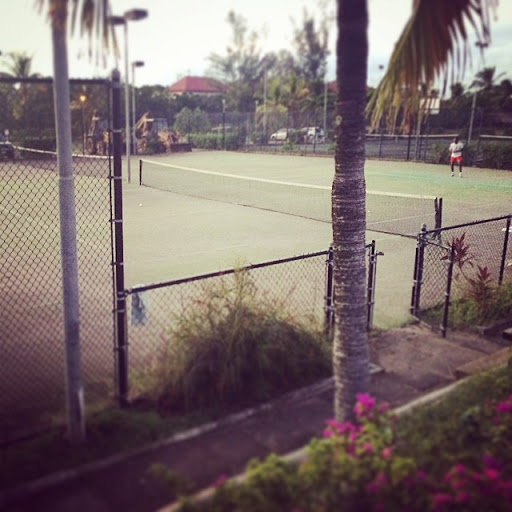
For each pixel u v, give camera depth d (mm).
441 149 35125
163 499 4180
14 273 10594
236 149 50906
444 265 11195
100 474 4453
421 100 4957
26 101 6512
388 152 41188
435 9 4637
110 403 5625
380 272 10633
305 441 5031
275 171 31938
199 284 9508
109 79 5559
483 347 7219
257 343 5855
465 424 4820
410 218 16578
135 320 7871
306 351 6254
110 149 6227
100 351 6879
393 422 4707
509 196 21344
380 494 3738
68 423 4773
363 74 4848
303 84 70250
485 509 3695
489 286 8797
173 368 5668
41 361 6652
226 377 5562
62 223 5246
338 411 4949
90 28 4738
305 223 15898
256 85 90625
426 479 3898
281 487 3871
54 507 4059
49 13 4586
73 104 7988
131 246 12953
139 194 21828
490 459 4168
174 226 15414
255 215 17203
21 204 19312
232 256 11969
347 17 4707
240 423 5301
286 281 9922
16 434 5078
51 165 28500
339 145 4945
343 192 4887
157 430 5062
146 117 49594
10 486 4250
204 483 4391
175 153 47188
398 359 6812
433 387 6113
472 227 15195
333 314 7270
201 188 23719
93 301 8875
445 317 7488
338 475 3830
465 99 49938
